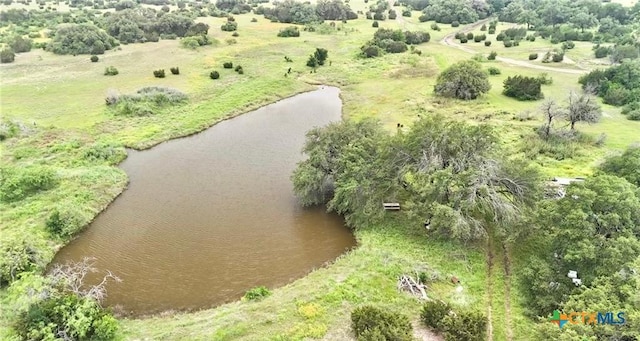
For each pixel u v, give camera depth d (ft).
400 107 178.91
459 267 87.15
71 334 67.97
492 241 94.84
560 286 74.90
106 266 91.81
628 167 100.68
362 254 91.81
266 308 77.00
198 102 183.11
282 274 89.86
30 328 66.64
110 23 293.23
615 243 73.26
